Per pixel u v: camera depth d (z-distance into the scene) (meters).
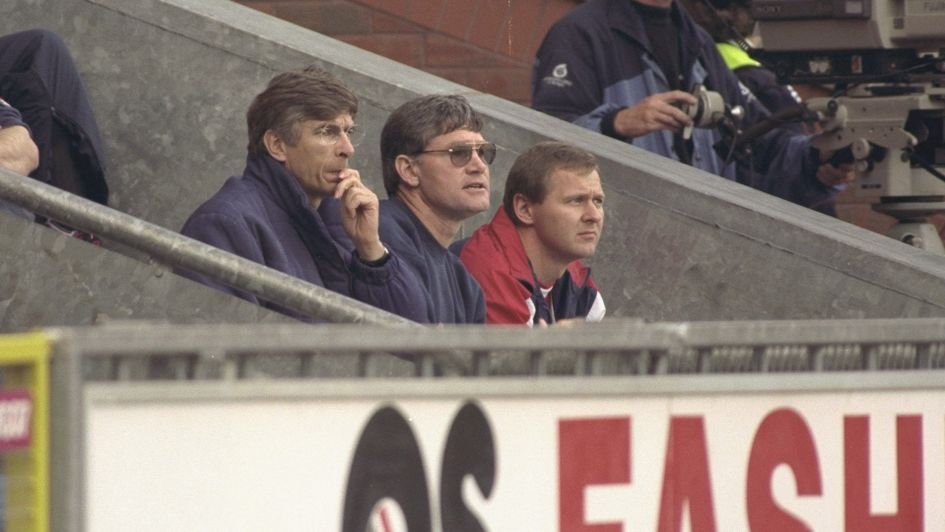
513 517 9.44
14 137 18.09
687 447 9.95
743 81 26.72
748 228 20.58
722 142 23.89
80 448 8.27
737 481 10.13
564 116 23.44
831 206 26.95
